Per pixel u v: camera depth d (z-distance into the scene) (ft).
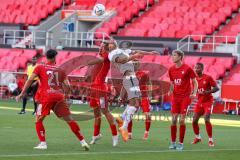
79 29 340.39
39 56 309.63
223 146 130.82
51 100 112.98
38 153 108.06
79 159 101.86
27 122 172.55
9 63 309.63
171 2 336.90
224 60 276.62
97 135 126.62
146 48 293.23
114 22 329.31
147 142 134.10
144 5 339.57
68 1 359.66
